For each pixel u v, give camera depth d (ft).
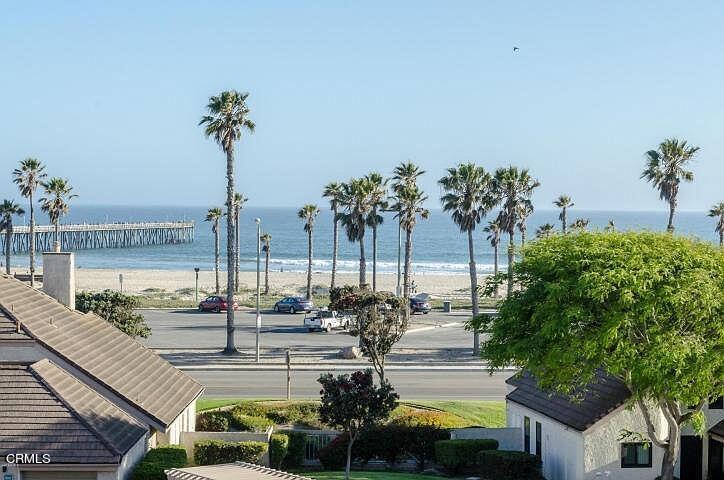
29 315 107.45
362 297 155.12
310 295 331.77
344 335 246.68
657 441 98.78
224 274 488.44
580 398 109.40
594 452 103.24
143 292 382.83
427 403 148.97
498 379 178.19
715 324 88.84
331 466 118.62
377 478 109.19
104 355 111.04
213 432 117.50
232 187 212.23
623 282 88.22
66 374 99.14
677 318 89.71
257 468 89.71
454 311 318.65
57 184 353.51
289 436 119.24
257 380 174.19
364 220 277.64
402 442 119.14
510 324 98.07
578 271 91.40
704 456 108.68
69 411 89.97
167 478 87.92
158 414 101.40
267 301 344.90
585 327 92.02
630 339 90.68
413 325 272.51
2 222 368.48
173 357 202.39
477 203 221.66
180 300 347.36
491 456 113.19
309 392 161.27
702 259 91.86
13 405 90.17
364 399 109.19
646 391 94.53
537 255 98.89
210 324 267.18
